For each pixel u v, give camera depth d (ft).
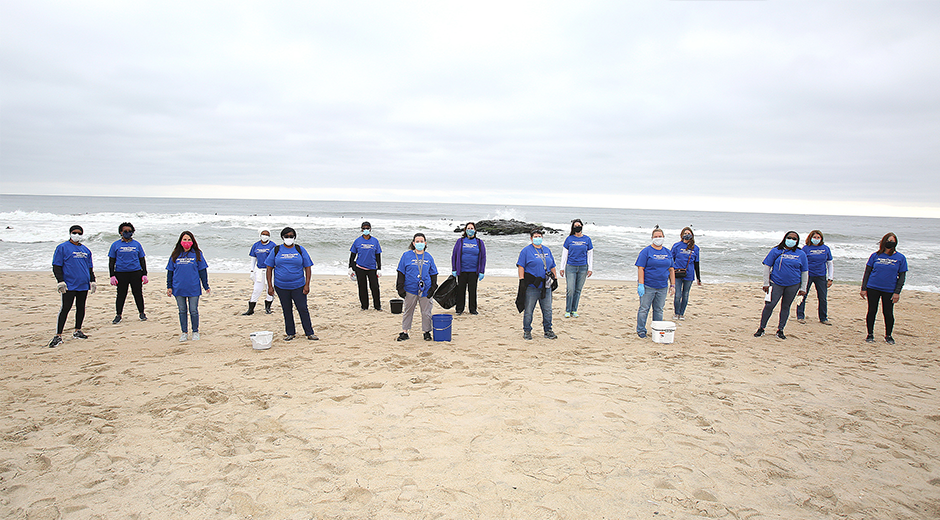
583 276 30.53
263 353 21.56
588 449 12.44
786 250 25.48
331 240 79.61
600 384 17.60
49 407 14.89
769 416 14.94
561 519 9.52
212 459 11.80
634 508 9.91
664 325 24.25
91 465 11.45
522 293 24.57
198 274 23.52
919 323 30.91
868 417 14.99
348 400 15.75
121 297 27.48
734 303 37.24
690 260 29.94
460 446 12.55
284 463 11.60
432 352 21.98
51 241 67.21
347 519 9.42
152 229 85.05
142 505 9.89
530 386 17.21
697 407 15.55
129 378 17.80
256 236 80.84
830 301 39.04
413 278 23.47
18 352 21.22
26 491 10.33
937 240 126.31
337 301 35.29
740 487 10.80
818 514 9.87
